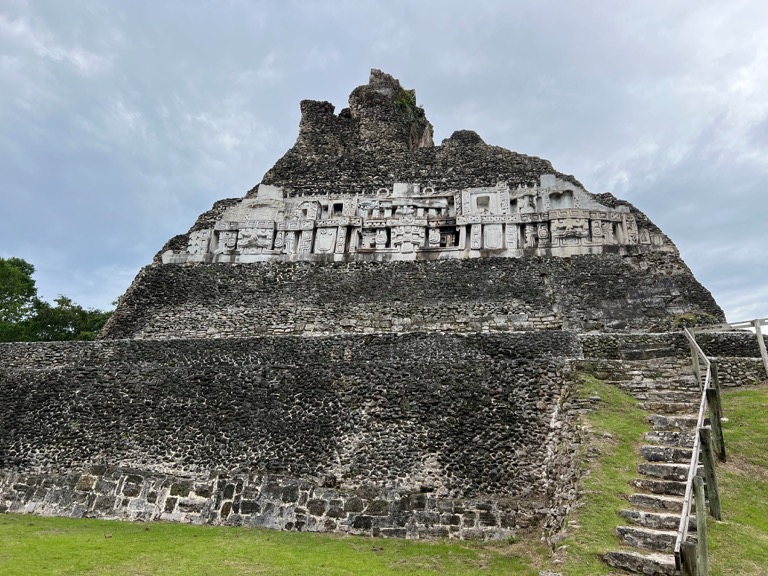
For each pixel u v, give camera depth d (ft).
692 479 17.02
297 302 55.93
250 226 64.03
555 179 62.34
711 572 17.84
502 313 51.60
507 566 24.07
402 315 52.90
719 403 25.70
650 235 57.31
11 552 25.52
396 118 80.33
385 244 61.82
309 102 82.79
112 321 56.13
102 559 24.61
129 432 38.29
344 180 68.64
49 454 38.14
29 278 94.84
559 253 57.16
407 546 27.73
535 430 33.45
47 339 99.25
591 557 19.13
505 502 29.68
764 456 25.96
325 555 25.90
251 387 39.60
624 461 25.03
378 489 32.19
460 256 58.85
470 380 36.91
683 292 51.52
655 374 34.68
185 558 24.99
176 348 44.78
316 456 34.65
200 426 37.68
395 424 35.27
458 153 68.74
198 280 60.03
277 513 32.12
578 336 40.78
